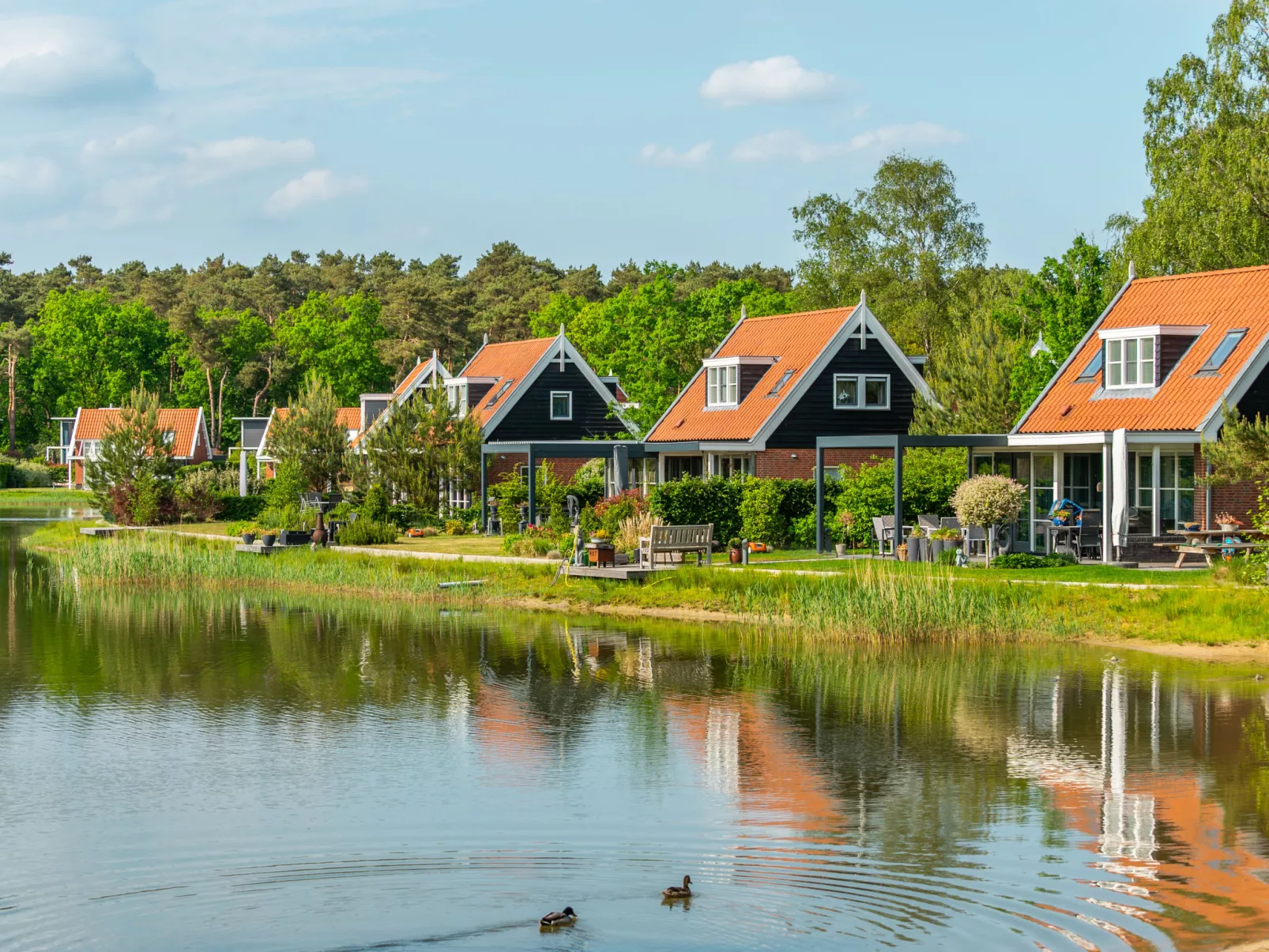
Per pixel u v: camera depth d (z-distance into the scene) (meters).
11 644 32.50
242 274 197.75
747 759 20.61
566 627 34.00
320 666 29.03
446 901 14.65
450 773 20.02
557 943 13.43
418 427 59.88
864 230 81.94
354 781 19.58
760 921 13.89
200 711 24.58
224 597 41.88
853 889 14.82
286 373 138.38
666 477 57.44
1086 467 40.59
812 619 31.70
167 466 69.88
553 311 102.12
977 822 17.30
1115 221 65.25
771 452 51.78
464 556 46.22
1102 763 20.08
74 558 53.09
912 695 25.05
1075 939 13.30
